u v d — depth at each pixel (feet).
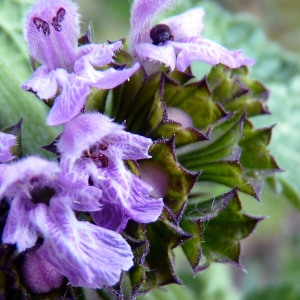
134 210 0.19
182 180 0.21
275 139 0.32
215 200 0.22
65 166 0.20
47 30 0.21
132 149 0.20
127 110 0.23
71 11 0.22
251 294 0.36
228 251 0.23
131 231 0.21
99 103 0.22
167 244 0.21
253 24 0.35
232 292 0.36
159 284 0.21
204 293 0.35
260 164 0.24
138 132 0.23
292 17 0.48
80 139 0.20
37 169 0.19
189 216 0.22
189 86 0.23
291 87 0.34
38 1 0.22
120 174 0.20
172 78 0.23
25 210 0.19
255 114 0.25
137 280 0.21
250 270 0.50
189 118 0.23
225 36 0.35
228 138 0.23
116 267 0.18
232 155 0.23
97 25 0.49
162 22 0.23
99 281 0.18
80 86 0.20
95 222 0.19
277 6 0.48
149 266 0.21
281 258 0.50
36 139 0.25
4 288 0.20
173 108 0.23
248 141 0.24
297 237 0.50
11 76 0.26
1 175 0.19
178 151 0.23
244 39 0.35
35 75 0.21
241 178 0.23
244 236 0.22
